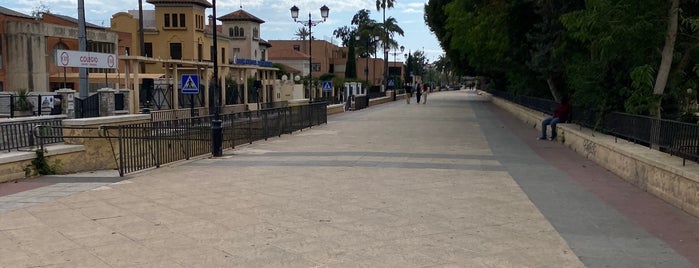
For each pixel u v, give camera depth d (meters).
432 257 5.57
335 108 34.09
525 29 24.06
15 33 40.06
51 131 12.54
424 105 46.03
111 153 12.80
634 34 11.50
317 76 89.06
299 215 7.30
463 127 22.98
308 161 12.59
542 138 17.81
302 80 60.97
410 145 15.98
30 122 12.50
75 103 21.00
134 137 11.56
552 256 5.61
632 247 5.91
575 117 16.89
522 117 27.62
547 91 28.08
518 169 11.34
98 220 7.02
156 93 29.48
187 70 35.31
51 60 43.03
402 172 10.93
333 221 6.98
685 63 12.67
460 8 33.56
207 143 14.84
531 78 27.80
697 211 7.18
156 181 9.96
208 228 6.63
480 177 10.34
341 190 9.03
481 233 6.45
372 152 14.28
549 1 19.88
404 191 8.95
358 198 8.39
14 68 40.25
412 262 5.41
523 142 16.88
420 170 11.19
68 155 11.62
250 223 6.87
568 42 19.02
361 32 79.56
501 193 8.80
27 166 10.62
